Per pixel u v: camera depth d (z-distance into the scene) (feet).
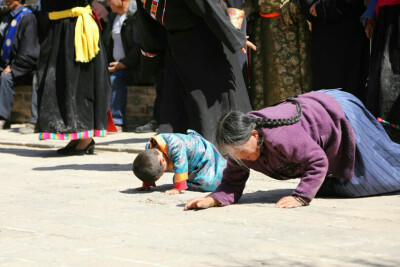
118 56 44.11
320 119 16.01
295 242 11.98
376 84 25.68
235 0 24.56
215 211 15.55
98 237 12.69
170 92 24.08
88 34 29.94
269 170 16.05
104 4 47.55
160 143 19.02
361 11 29.01
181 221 14.32
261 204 16.43
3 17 49.21
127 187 20.30
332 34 29.27
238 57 26.09
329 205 16.22
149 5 23.27
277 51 30.86
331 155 16.49
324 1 28.63
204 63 23.41
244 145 14.85
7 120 48.14
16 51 47.52
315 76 29.94
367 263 10.41
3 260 10.95
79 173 24.20
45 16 32.09
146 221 14.37
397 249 11.37
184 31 23.31
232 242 12.04
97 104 30.40
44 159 29.76
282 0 30.45
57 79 30.30
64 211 15.84
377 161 17.37
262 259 10.72
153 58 25.44
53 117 30.12
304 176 15.87
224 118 15.02
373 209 15.60
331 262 10.48
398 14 25.21
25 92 51.65
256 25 31.73
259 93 31.86
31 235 12.99
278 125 15.20
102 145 34.32
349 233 12.72
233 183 16.43
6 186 20.61
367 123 17.46
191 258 10.84
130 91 46.32
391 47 25.38
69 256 11.16
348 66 29.27
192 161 19.34
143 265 10.46
